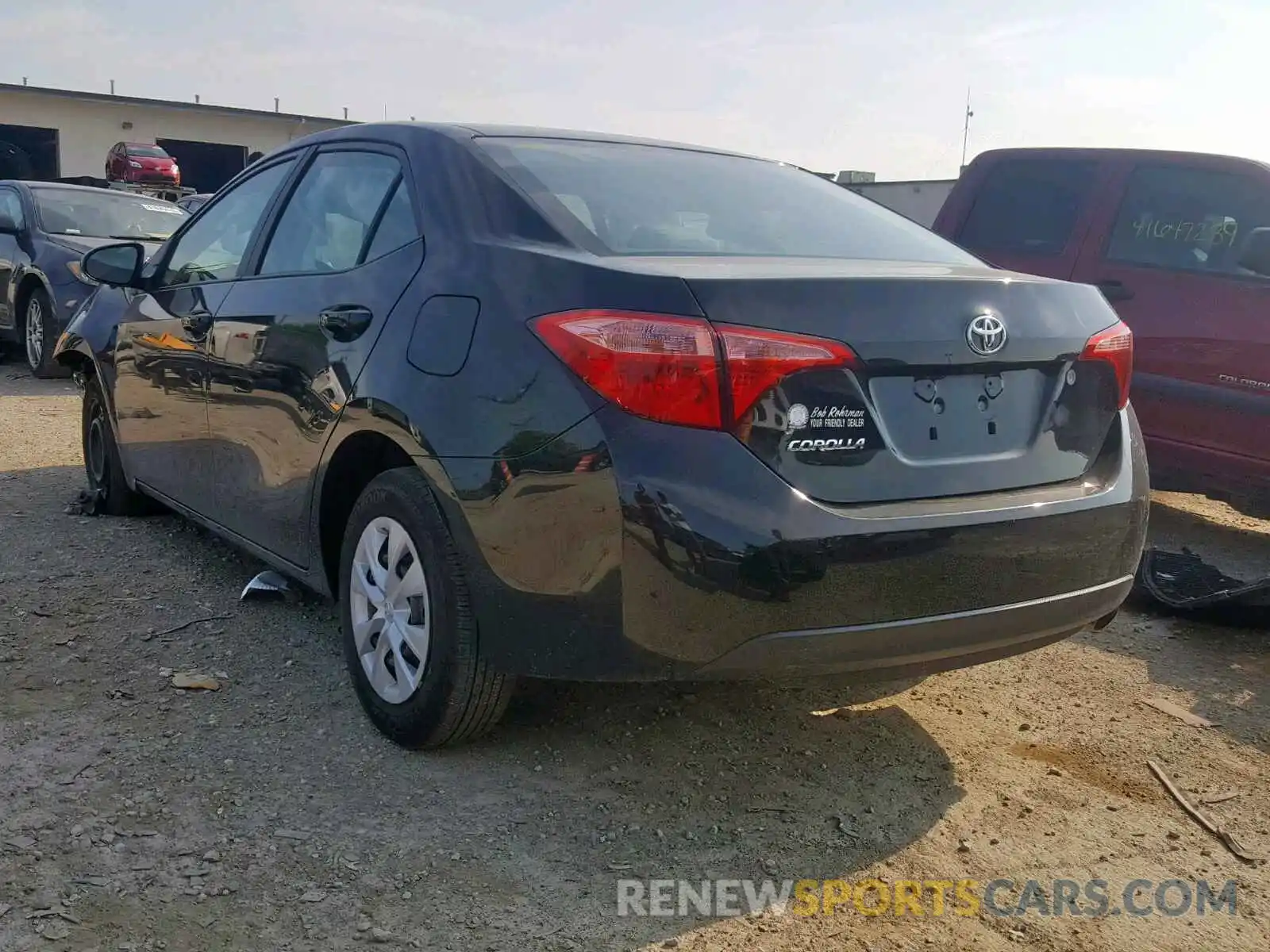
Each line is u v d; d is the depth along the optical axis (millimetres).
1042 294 3031
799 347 2602
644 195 3402
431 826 2873
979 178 6617
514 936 2473
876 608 2666
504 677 3035
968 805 3131
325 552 3641
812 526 2578
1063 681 4039
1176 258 5711
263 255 4070
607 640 2674
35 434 7410
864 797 3145
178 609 4270
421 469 2988
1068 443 3074
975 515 2771
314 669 3785
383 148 3670
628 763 3250
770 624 2586
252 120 39531
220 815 2871
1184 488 5691
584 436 2617
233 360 3939
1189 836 3018
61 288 9430
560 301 2744
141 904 2504
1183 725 3707
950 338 2797
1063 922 2621
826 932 2543
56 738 3225
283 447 3662
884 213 3973
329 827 2842
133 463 5023
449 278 3047
